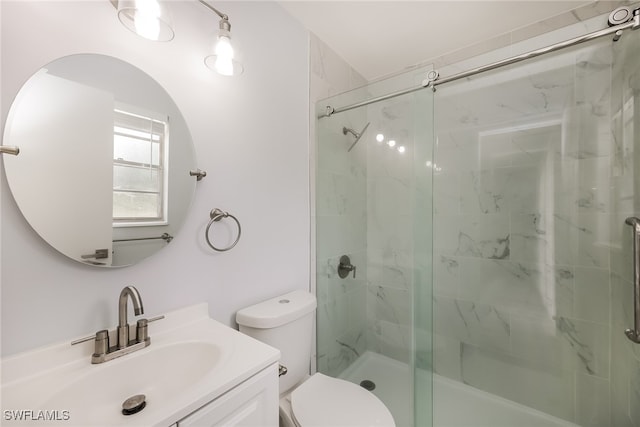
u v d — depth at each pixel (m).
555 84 1.38
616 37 1.15
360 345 1.80
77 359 0.70
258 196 1.23
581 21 1.34
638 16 1.04
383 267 1.67
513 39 1.55
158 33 0.79
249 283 1.19
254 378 0.69
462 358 1.67
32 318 0.65
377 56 1.80
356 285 1.80
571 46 1.20
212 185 1.04
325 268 1.62
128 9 0.71
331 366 1.66
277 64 1.32
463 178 1.64
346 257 1.74
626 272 1.19
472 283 1.64
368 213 1.73
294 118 1.43
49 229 0.67
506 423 1.48
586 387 1.35
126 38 0.81
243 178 1.16
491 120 1.54
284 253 1.37
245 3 1.16
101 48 0.76
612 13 1.09
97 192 0.76
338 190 1.69
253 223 1.21
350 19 1.45
